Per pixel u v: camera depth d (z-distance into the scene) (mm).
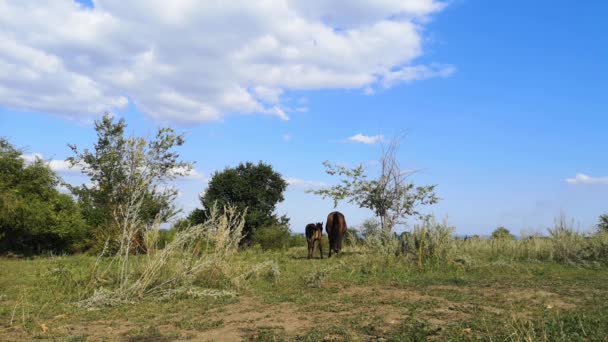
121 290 7000
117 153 19078
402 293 7340
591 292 7367
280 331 4949
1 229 22453
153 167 19000
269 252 18656
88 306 6434
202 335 4867
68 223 23188
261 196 36594
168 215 10078
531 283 8391
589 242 13180
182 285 7570
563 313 5680
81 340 4652
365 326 5043
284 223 38531
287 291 7637
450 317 5547
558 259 12883
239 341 4613
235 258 11797
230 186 36094
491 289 7684
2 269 10453
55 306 6477
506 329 4816
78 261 11820
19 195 22672
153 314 5949
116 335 4895
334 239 15250
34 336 4852
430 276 9367
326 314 5816
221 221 8906
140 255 9461
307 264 12172
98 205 20609
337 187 15477
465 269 10414
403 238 12094
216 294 7180
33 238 23953
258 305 6516
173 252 8148
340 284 8328
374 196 15312
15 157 24016
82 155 19234
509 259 12609
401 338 4555
